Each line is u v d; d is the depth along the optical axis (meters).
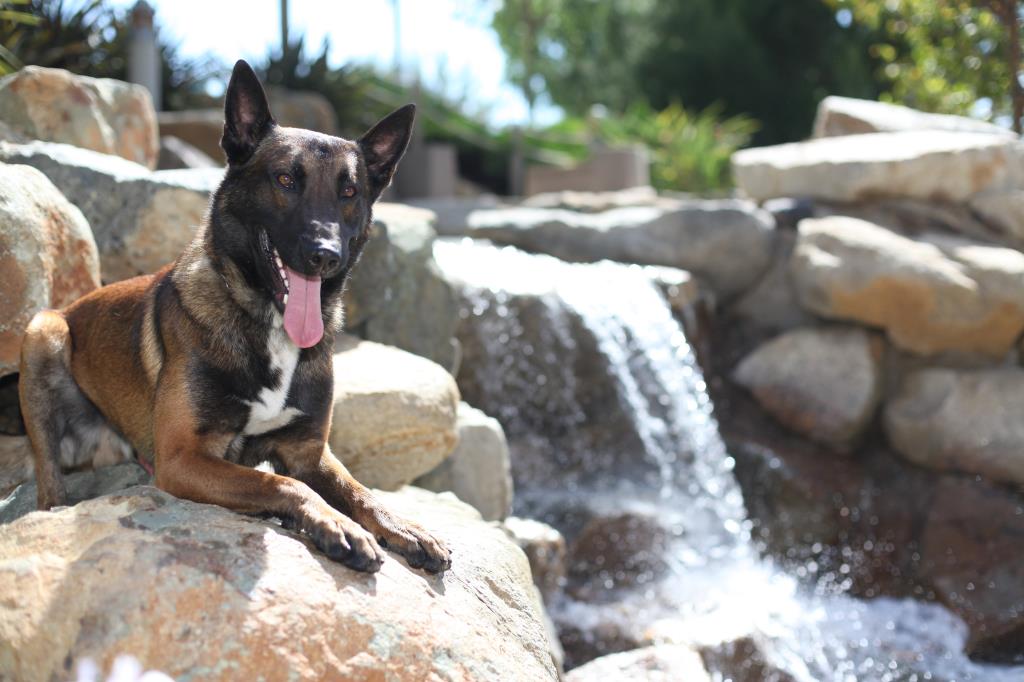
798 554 6.43
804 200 8.34
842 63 21.34
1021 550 5.95
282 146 3.31
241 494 2.97
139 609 2.38
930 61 10.94
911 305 6.92
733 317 8.09
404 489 4.35
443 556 3.03
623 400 6.90
